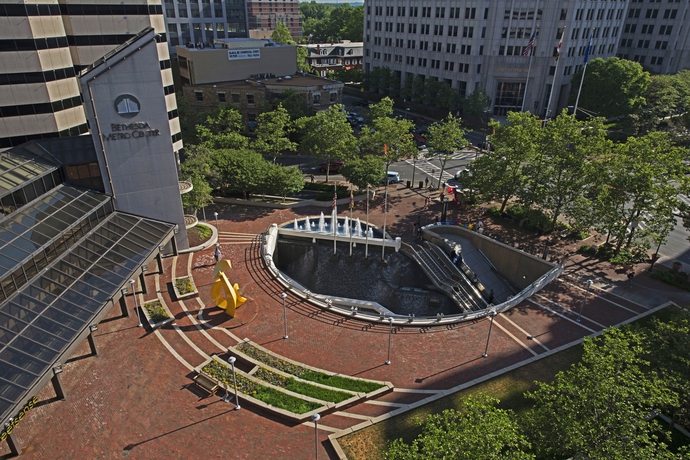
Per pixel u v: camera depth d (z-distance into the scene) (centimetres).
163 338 3919
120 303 4112
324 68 16838
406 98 13112
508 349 3909
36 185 4309
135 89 4544
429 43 12275
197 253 5328
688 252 5503
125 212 4916
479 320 4300
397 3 12975
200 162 6222
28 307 3391
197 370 3522
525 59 11000
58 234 4041
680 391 2841
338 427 3128
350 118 11119
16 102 4844
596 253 5416
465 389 3462
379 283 5659
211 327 4097
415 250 5662
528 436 2597
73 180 4716
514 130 5781
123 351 3753
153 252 4494
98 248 4250
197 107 9781
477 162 6100
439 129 7075
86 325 3431
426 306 5278
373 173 6266
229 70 10081
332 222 6256
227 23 15675
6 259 3550
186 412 3206
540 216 5641
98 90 4422
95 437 2997
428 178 7888
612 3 11519
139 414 3175
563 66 10975
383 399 3362
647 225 5188
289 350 3853
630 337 3075
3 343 3053
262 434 3053
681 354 2962
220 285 4247
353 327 4178
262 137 7569
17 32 4647
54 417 3133
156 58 4519
